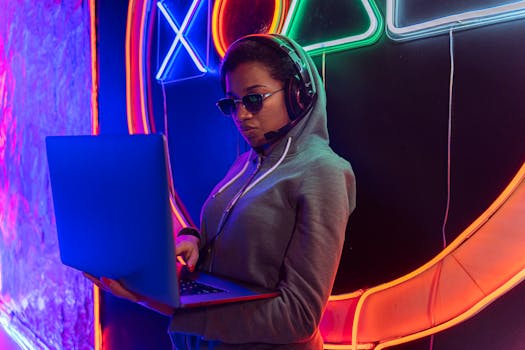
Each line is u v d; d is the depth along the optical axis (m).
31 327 2.73
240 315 0.84
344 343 1.27
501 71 0.98
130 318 1.95
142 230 0.74
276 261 0.91
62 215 0.96
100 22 2.02
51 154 0.95
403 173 1.15
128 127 1.88
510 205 0.98
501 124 0.99
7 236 3.15
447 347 1.10
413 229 1.14
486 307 1.03
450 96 1.06
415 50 1.12
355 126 1.24
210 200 1.11
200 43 1.62
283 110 0.97
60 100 2.35
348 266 1.27
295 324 0.81
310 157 0.91
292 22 1.36
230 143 1.55
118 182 0.77
